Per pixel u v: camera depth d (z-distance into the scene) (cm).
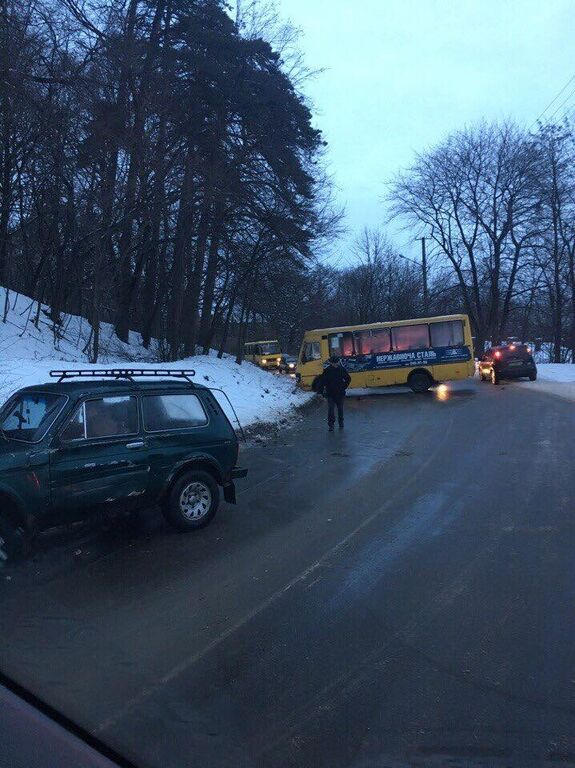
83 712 310
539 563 507
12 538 515
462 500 720
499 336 3984
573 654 361
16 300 2042
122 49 1574
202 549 566
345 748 280
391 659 360
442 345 2306
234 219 2342
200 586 477
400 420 1523
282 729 295
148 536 609
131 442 586
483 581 474
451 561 520
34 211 2022
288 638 389
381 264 5800
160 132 1734
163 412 625
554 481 792
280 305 3278
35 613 430
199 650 375
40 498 523
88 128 1567
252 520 664
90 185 1683
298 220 2345
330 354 2369
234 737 289
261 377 2391
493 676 339
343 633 395
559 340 3816
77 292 2394
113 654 370
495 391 2200
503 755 274
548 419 1386
